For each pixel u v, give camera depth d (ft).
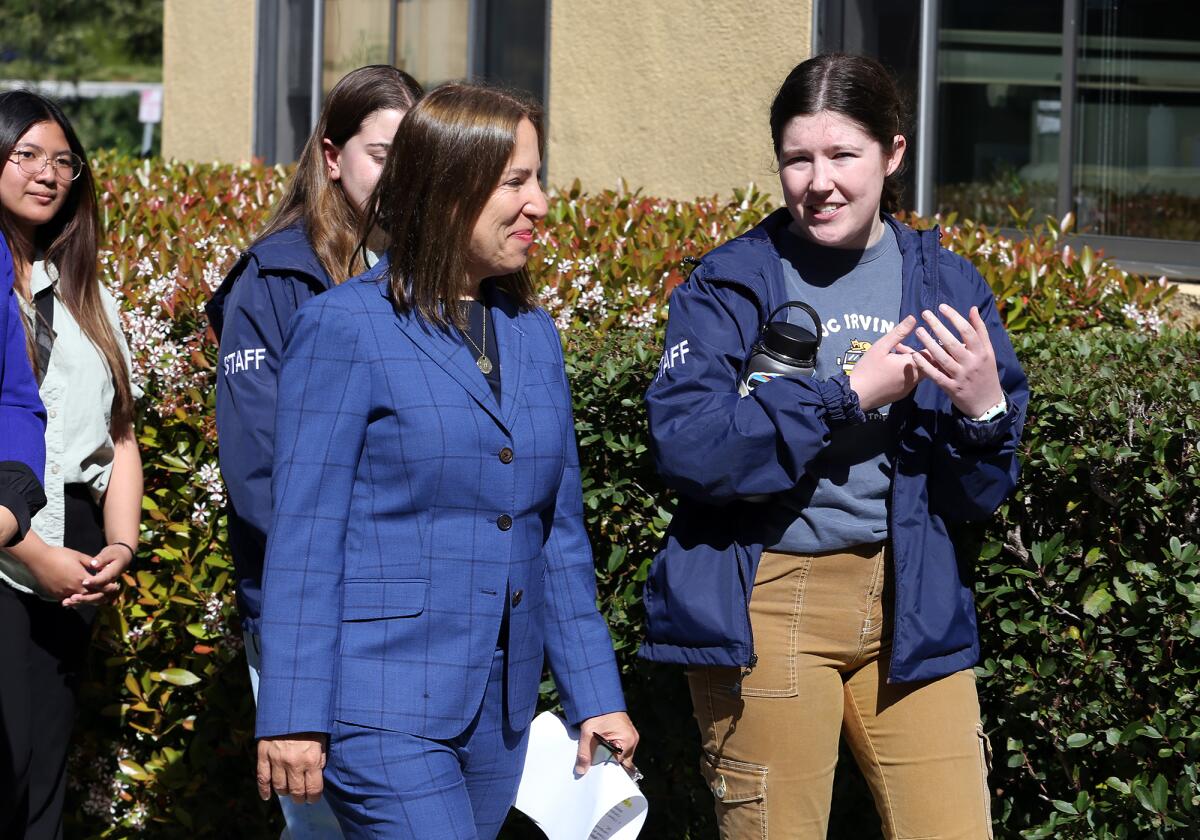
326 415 8.12
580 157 25.35
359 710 8.05
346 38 30.91
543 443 8.57
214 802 13.48
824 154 8.93
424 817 8.01
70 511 11.41
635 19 24.14
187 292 13.16
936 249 9.48
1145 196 19.22
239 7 33.12
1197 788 9.83
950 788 9.18
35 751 11.37
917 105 21.07
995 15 20.39
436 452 8.14
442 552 8.20
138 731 13.52
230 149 33.73
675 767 11.87
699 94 23.24
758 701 9.19
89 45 87.92
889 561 9.23
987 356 8.64
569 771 9.00
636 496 11.59
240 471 9.46
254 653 9.84
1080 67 19.70
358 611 8.14
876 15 21.35
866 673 9.41
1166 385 10.24
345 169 9.88
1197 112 18.62
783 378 8.78
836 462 9.09
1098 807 10.32
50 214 11.25
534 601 8.68
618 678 9.18
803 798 9.26
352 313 8.22
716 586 9.09
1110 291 14.37
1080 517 10.34
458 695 8.18
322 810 9.22
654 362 11.24
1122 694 10.25
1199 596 9.59
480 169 8.13
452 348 8.32
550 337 9.06
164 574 13.17
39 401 10.02
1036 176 20.27
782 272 9.39
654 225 16.11
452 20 28.02
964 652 9.23
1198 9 18.47
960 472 9.05
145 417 13.00
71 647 11.49
